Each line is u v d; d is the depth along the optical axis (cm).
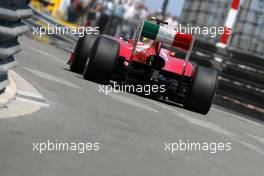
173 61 3756
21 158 1634
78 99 2856
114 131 2350
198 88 3700
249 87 5884
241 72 5950
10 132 1877
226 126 3641
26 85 2800
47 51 5575
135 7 8300
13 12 2264
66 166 1681
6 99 2338
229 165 2348
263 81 5800
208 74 3738
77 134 2114
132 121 2688
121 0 8200
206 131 3073
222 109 5600
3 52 2222
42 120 2188
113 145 2105
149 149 2216
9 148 1698
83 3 8262
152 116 3012
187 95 3734
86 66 3666
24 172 1514
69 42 6925
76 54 3934
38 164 1622
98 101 2966
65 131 2112
